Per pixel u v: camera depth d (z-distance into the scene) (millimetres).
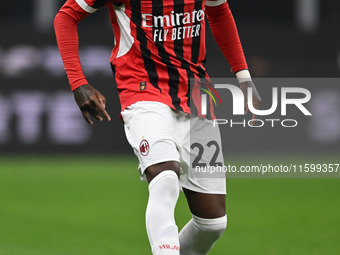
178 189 14320
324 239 24156
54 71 49500
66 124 49844
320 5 65500
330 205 31922
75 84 15172
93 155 50250
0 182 39281
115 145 50188
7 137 49781
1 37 49156
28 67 49406
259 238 24375
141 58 15031
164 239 13648
